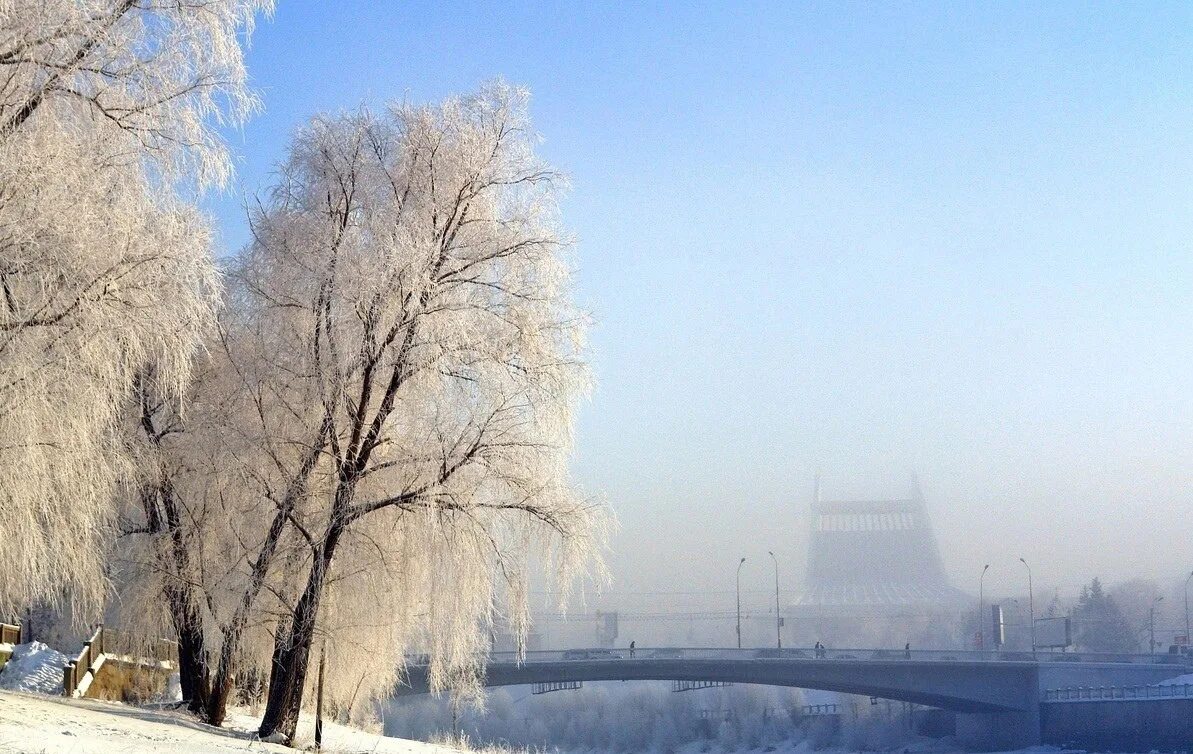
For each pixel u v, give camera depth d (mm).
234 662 25016
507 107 23531
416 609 23641
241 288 23609
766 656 88375
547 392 22797
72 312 16656
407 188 22969
